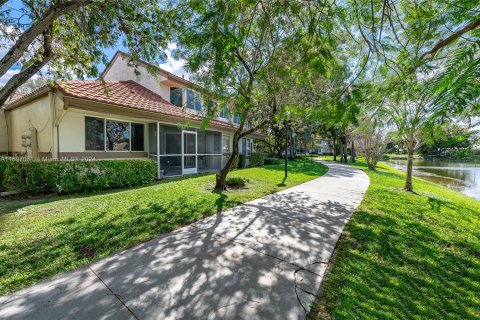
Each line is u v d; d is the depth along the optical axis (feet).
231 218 14.46
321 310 6.62
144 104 30.71
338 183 29.48
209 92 14.84
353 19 9.46
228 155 49.06
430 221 14.65
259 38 12.84
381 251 10.30
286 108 12.91
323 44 9.87
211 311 6.44
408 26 8.74
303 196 21.06
